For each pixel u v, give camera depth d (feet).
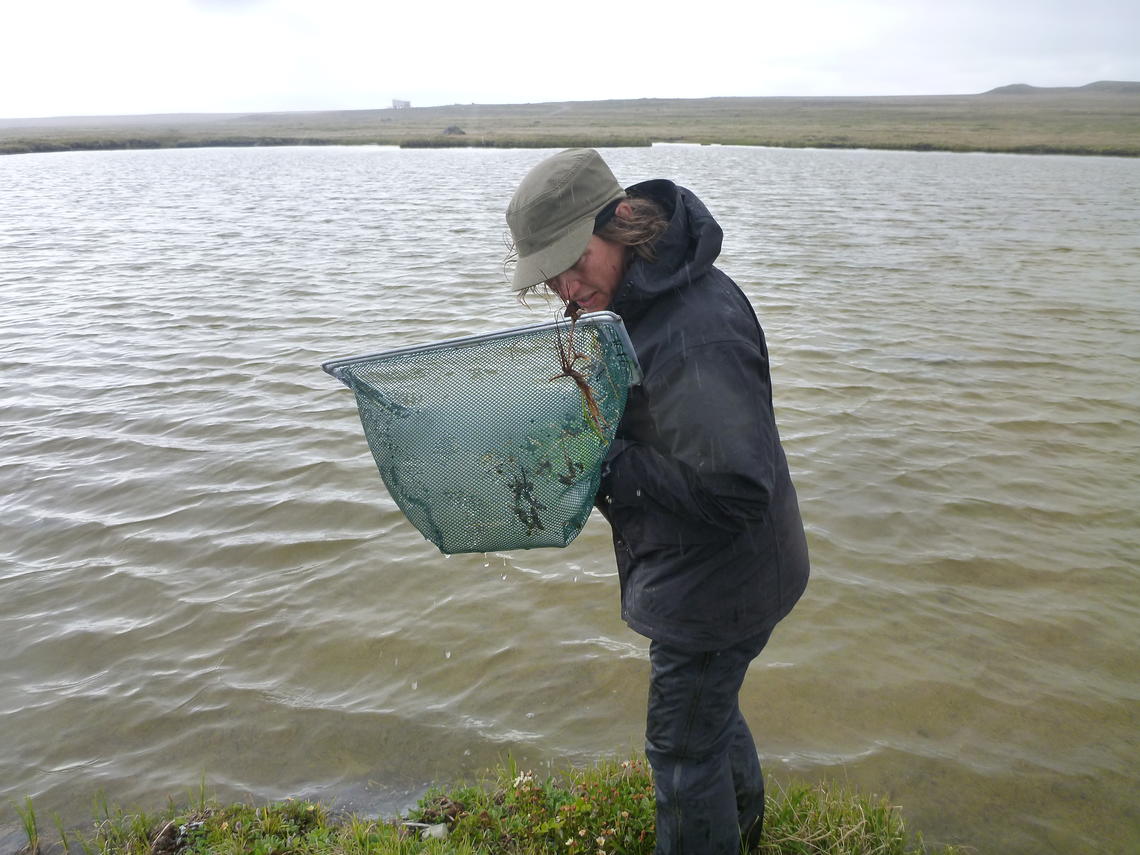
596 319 7.48
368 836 11.48
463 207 96.53
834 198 100.22
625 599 8.86
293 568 19.61
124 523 21.70
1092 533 20.51
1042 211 87.30
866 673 15.69
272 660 16.48
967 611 17.51
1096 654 16.15
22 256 63.46
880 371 32.53
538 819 11.59
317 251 64.69
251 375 33.01
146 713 15.06
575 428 7.79
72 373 33.55
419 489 8.15
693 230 7.84
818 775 13.25
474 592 18.60
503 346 7.76
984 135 257.14
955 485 22.97
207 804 12.81
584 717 14.78
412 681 15.81
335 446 26.12
